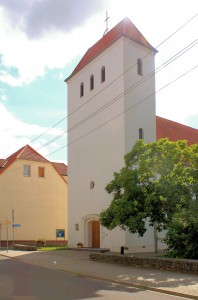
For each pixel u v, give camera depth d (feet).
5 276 51.57
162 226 68.03
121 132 95.96
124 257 64.13
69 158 116.26
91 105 108.78
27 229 143.95
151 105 103.09
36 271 58.08
